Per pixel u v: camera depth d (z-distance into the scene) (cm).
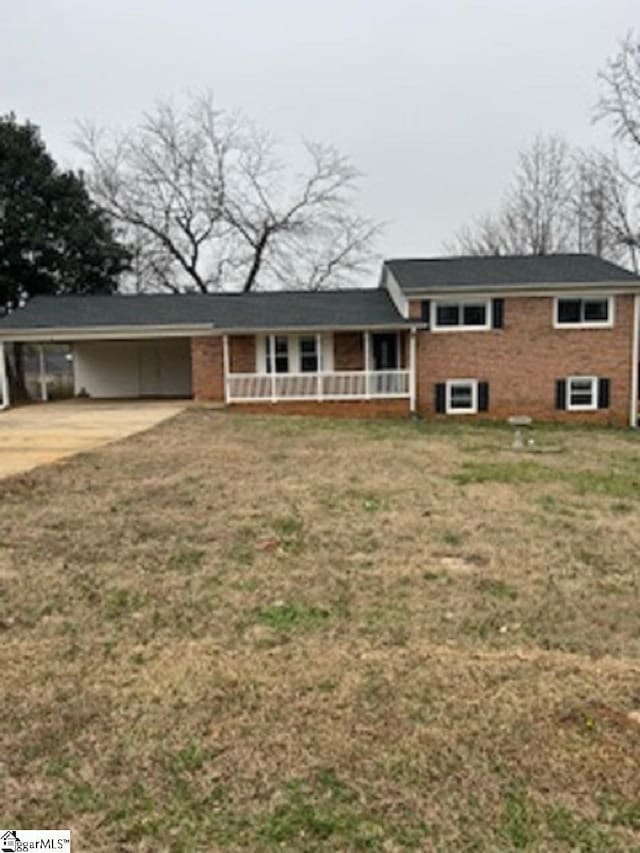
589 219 3306
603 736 289
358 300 2220
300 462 1010
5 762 270
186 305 2162
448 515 696
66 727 297
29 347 2703
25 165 2517
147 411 1770
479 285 1931
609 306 1961
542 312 1966
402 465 1010
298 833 228
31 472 874
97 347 2364
